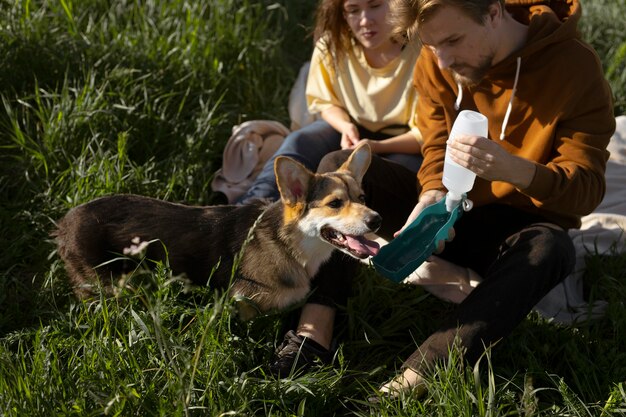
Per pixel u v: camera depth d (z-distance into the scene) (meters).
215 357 3.00
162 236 3.47
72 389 2.83
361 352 3.53
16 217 4.02
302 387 2.94
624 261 4.04
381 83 4.19
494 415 2.84
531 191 3.01
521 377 3.24
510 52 3.18
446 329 3.02
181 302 3.41
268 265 3.38
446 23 2.89
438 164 3.56
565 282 3.89
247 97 5.30
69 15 5.14
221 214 3.54
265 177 4.15
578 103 3.15
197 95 5.03
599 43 6.02
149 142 4.67
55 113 4.49
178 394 2.64
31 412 2.71
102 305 3.14
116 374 2.90
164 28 5.42
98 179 4.13
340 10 4.08
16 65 4.77
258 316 3.43
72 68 4.86
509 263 3.09
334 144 4.36
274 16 6.18
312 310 3.41
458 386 2.88
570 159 3.13
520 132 3.32
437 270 3.76
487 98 3.36
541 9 3.23
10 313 3.50
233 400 2.89
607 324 3.65
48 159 4.32
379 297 3.77
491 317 2.98
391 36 3.71
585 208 3.16
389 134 4.36
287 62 5.89
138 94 4.84
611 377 3.24
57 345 3.12
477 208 3.51
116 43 5.03
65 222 3.56
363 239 3.28
